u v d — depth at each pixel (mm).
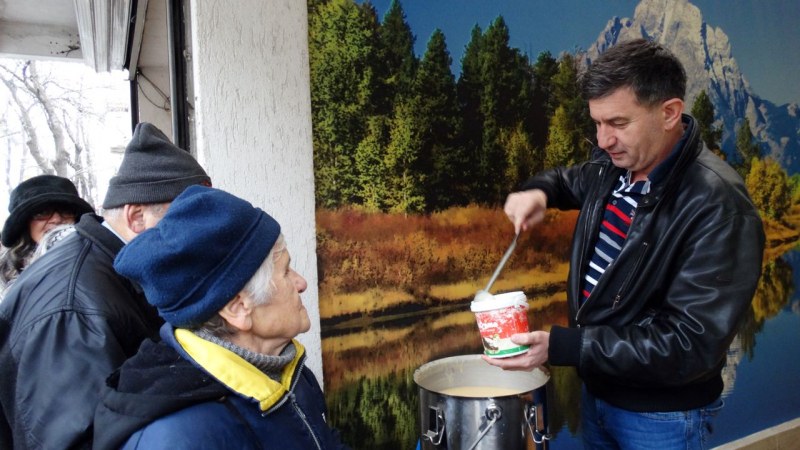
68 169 7902
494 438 1242
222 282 739
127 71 4492
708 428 1344
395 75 1782
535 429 1301
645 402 1313
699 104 2504
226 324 779
